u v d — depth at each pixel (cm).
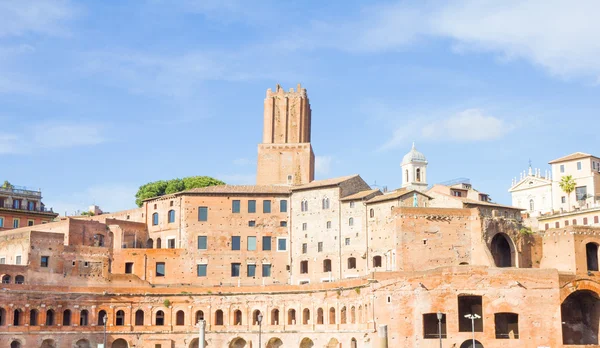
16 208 18438
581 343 13875
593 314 13725
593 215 17950
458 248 14212
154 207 16375
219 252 15712
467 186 18525
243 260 15712
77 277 14812
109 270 15400
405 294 12888
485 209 14725
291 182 16838
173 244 15888
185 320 14938
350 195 15538
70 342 14175
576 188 19475
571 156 19788
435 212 14262
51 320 14225
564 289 12825
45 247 14525
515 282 12700
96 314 14588
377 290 13012
